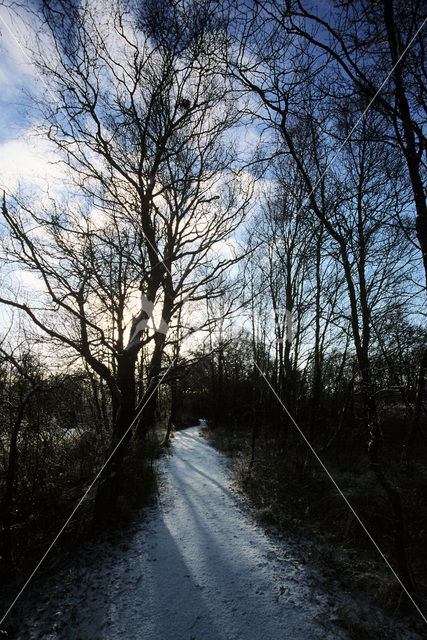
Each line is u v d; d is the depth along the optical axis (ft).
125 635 10.28
